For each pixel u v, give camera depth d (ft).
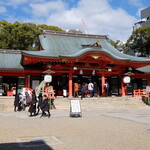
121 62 92.68
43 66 94.73
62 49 99.60
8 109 73.87
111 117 55.16
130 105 84.89
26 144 28.14
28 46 162.71
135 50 184.65
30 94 77.56
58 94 103.40
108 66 100.73
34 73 97.35
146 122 46.60
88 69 95.40
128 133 34.96
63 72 93.04
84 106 78.28
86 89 92.73
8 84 100.63
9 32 158.71
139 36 177.58
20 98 71.20
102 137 32.04
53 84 104.32
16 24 155.33
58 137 32.04
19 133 34.65
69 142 29.14
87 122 46.55
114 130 37.42
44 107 54.24
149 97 89.45
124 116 56.95
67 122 46.50
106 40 122.01
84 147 26.63
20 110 70.28
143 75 114.62
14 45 156.87
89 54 86.69
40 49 113.70
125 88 106.11
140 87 115.85
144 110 73.67
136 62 94.53
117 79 112.06
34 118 53.01
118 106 82.69
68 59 84.84
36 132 35.47
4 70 89.81
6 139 30.71
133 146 27.07
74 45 107.86
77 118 53.26
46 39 105.91
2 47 154.10
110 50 110.93
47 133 34.76
